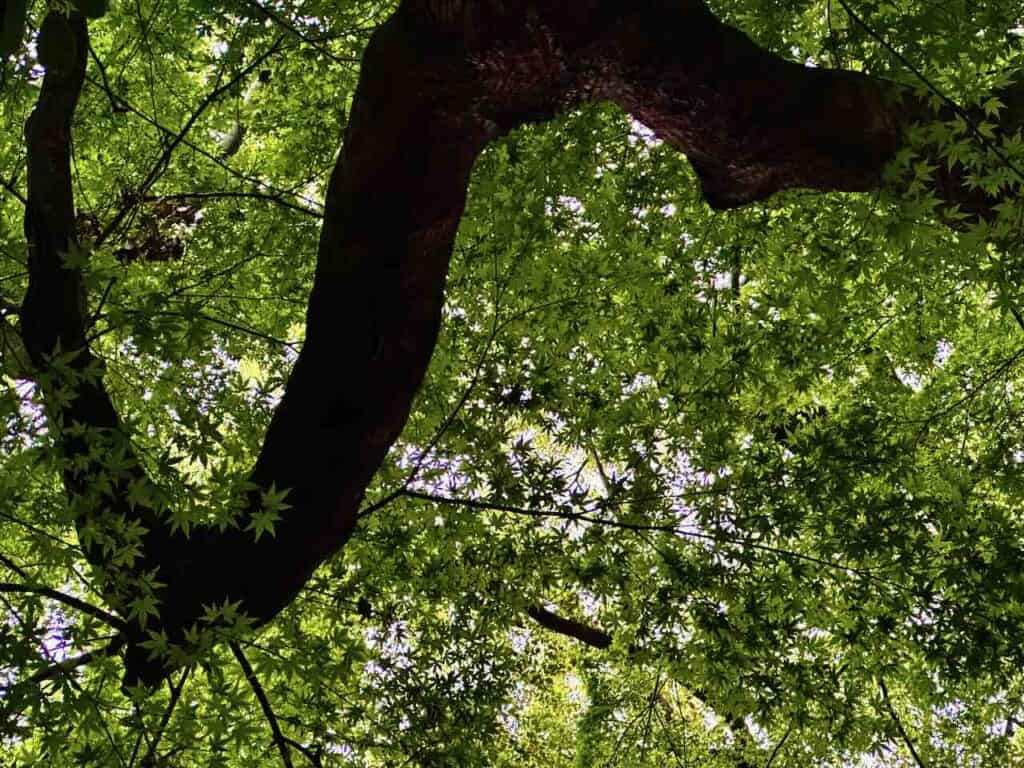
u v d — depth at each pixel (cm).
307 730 501
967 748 761
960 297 666
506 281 572
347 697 557
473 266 585
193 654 337
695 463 566
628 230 620
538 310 584
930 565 545
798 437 574
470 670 590
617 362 598
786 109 338
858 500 555
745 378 579
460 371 584
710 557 560
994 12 371
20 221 623
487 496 546
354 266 347
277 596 394
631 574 575
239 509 339
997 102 336
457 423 558
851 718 570
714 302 622
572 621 904
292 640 457
